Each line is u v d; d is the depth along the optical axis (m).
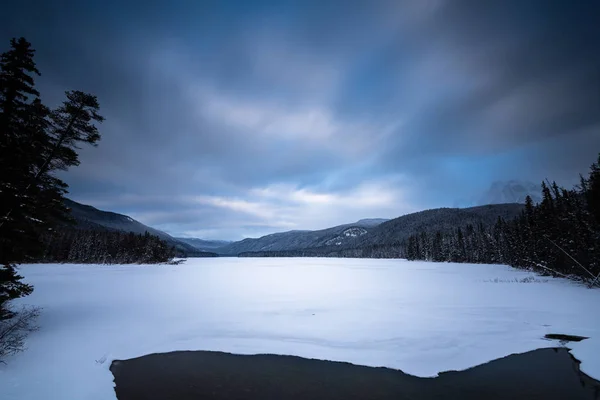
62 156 12.49
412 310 14.83
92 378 7.48
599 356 8.76
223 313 14.62
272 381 7.59
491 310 14.45
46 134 12.19
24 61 11.11
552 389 7.01
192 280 31.22
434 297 18.64
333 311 14.92
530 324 11.98
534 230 42.53
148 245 80.38
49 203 11.73
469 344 10.02
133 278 32.56
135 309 15.17
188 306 16.28
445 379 7.66
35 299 17.69
